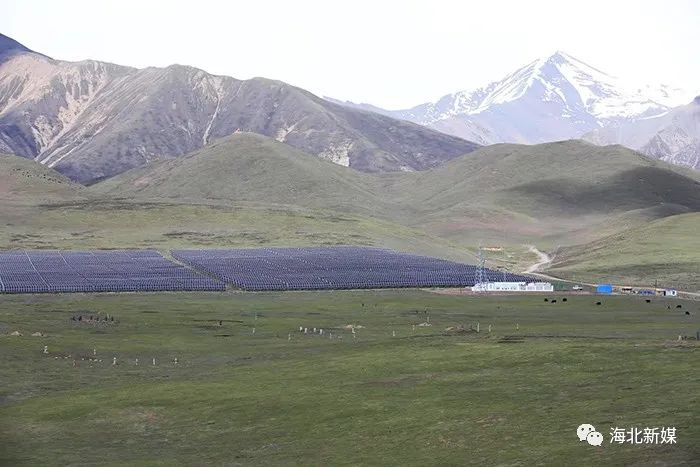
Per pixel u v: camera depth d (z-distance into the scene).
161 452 71.88
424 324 147.75
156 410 84.38
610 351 89.69
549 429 65.56
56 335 133.12
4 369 106.69
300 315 164.12
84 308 170.25
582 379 79.44
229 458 69.06
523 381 81.75
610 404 69.88
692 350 87.00
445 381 85.31
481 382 83.31
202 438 75.12
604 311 171.50
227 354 118.31
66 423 81.44
